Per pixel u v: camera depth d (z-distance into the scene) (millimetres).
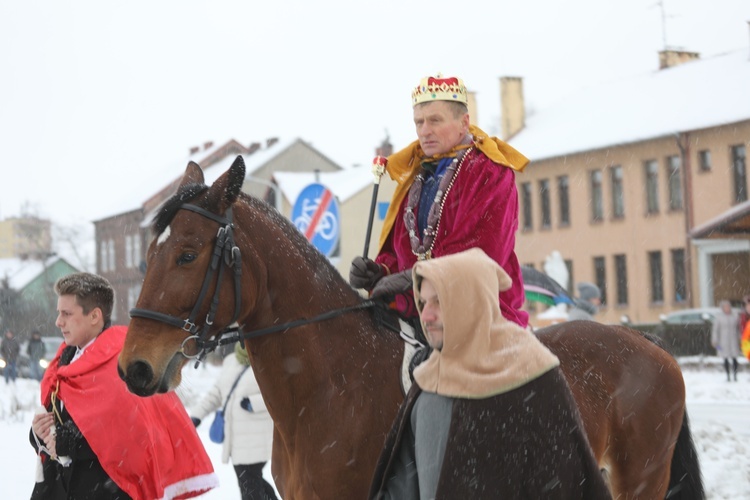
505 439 5066
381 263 7805
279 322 6941
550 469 5055
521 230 69125
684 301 58562
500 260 7102
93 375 7508
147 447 7484
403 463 5648
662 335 47812
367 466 6816
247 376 11688
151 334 6555
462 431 5117
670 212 59312
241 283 6793
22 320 81688
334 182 73438
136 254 94812
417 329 7289
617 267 62812
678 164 59062
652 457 8039
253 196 7285
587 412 7512
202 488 7773
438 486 5113
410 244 7527
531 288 21703
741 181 55688
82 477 7594
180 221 6723
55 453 7512
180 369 6680
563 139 66562
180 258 6656
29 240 140000
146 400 7605
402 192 7668
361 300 7352
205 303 6680
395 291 7035
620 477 7980
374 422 6867
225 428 11703
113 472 7402
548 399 5125
